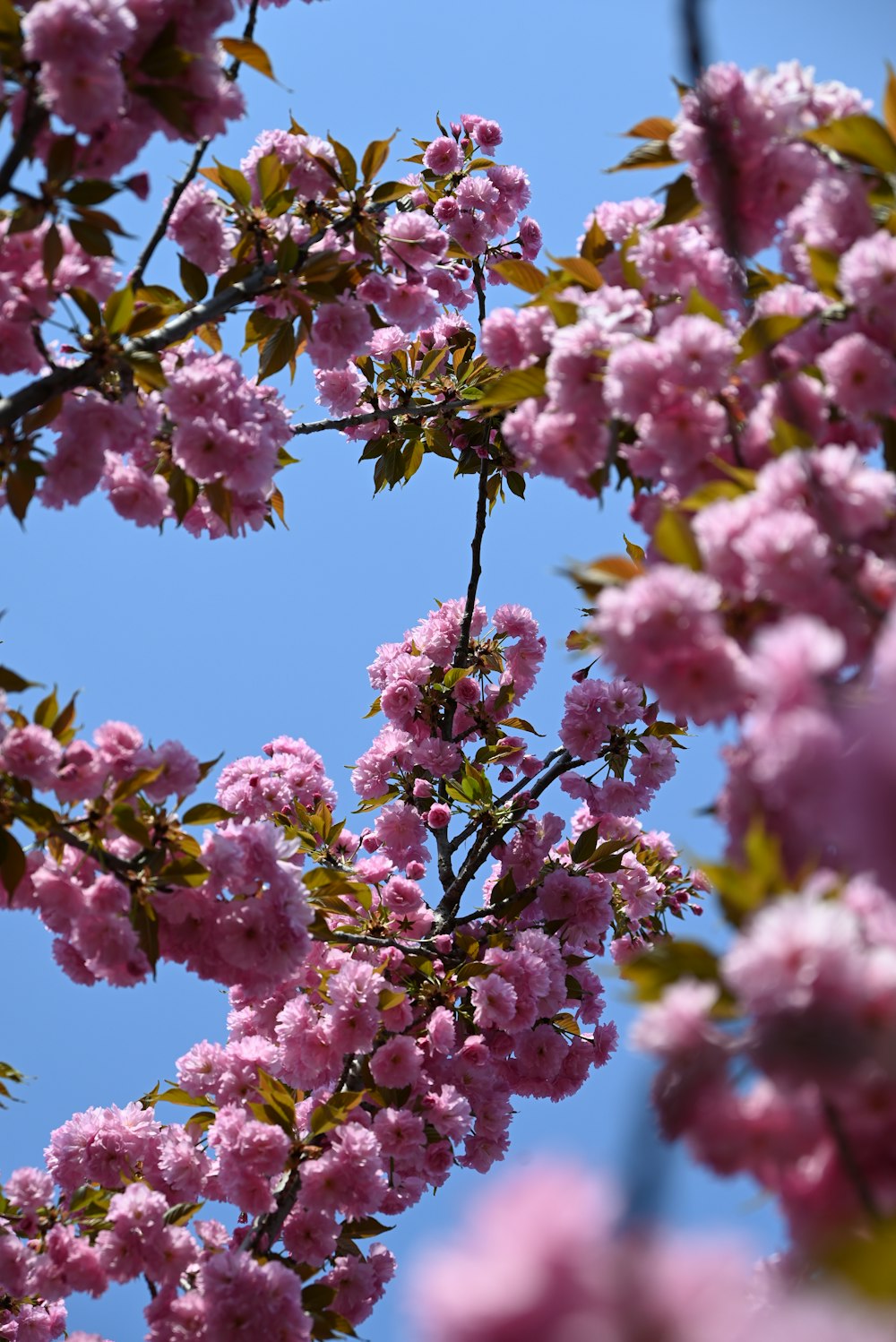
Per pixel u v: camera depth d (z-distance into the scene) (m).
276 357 4.51
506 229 6.93
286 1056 4.88
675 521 2.35
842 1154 1.68
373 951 5.42
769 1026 1.64
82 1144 4.98
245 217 4.37
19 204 3.50
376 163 4.57
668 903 6.30
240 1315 4.00
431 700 6.44
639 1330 0.92
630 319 3.00
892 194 2.94
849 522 2.23
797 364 2.83
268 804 5.74
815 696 1.78
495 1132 5.38
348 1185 4.42
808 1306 1.01
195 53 3.46
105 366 3.72
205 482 4.06
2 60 3.20
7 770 3.55
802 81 3.10
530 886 5.74
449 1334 0.94
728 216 2.63
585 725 6.04
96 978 4.38
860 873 1.90
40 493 3.78
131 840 4.00
